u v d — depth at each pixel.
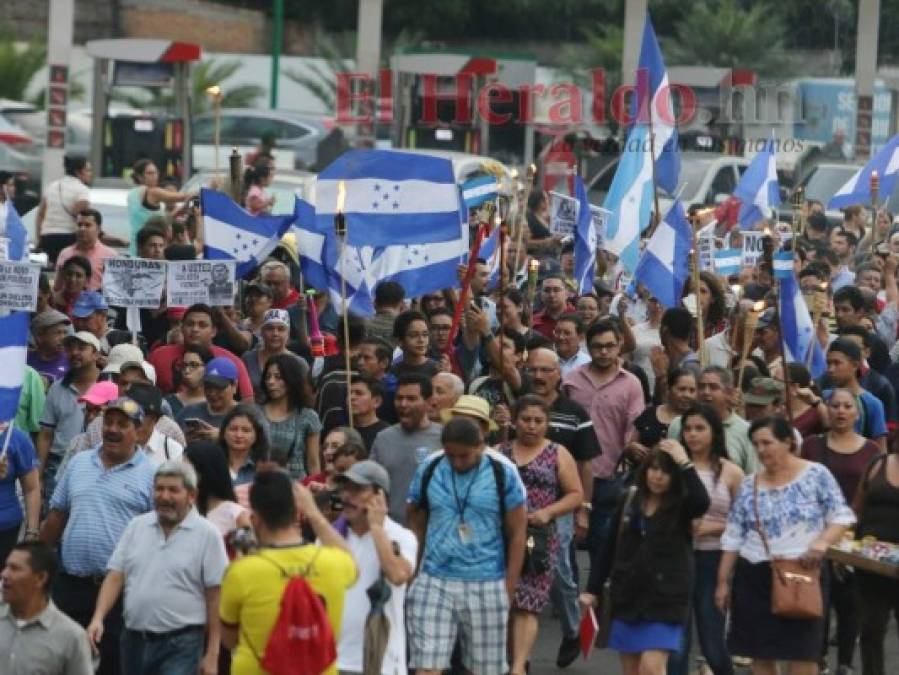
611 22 107.31
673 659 23.70
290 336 32.75
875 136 77.62
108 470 23.06
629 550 22.55
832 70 101.19
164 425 24.83
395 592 20.80
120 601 22.84
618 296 35.75
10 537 24.86
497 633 22.38
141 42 66.50
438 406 25.17
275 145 82.25
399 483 24.64
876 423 27.72
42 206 46.59
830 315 36.56
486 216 33.12
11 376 23.53
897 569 23.56
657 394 28.98
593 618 22.73
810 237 49.38
